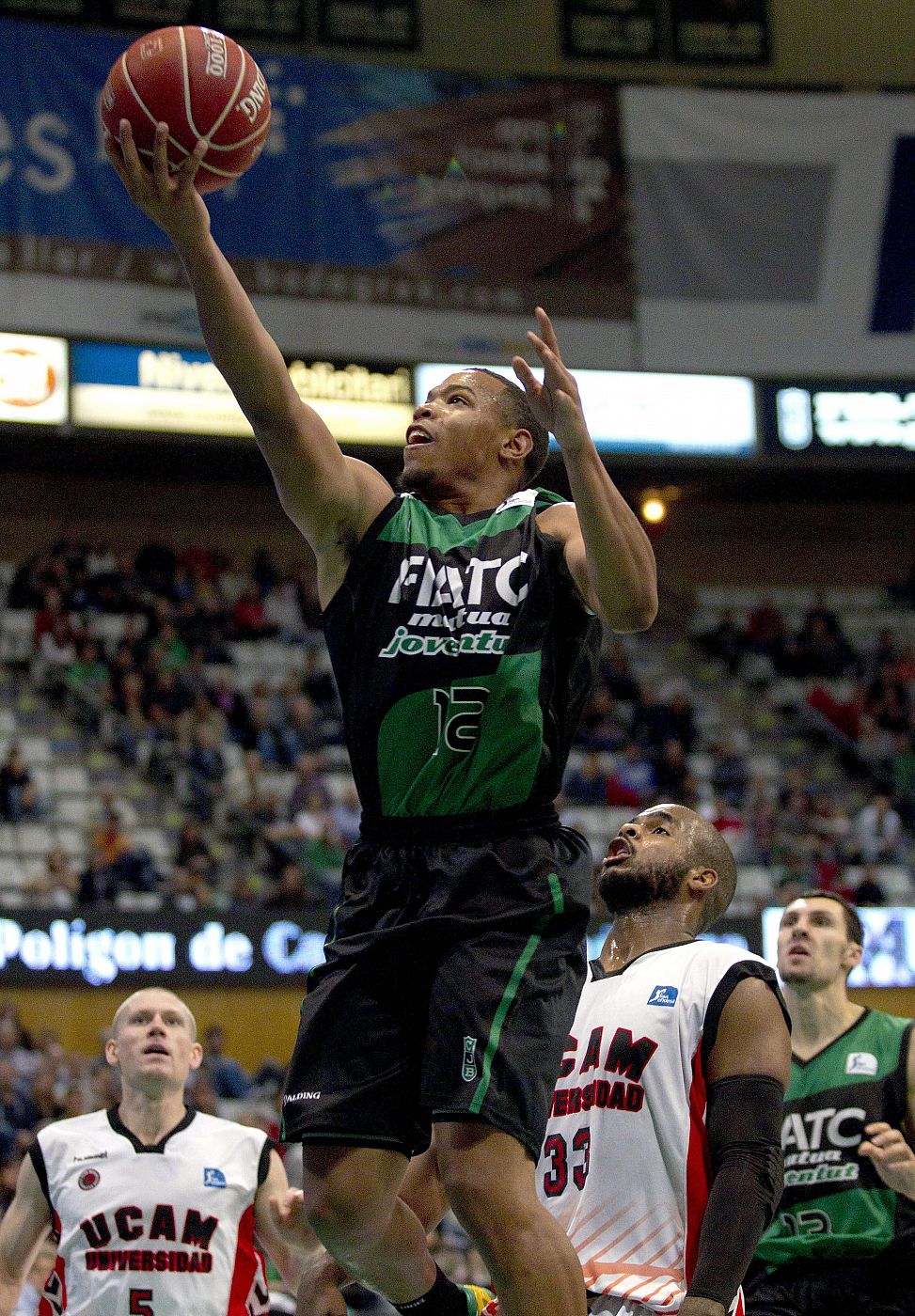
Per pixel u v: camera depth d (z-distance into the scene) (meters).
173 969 32.75
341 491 7.06
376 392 43.47
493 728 6.81
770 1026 9.27
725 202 46.09
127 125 6.73
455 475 7.44
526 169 45.19
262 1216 12.95
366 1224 6.88
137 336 42.34
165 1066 12.88
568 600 7.02
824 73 49.94
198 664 44.88
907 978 35.34
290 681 45.66
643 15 48.00
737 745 48.38
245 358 6.69
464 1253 26.72
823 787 47.59
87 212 41.94
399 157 44.50
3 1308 12.73
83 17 43.25
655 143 45.97
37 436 41.47
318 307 43.34
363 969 6.84
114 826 37.78
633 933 10.19
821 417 45.84
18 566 49.69
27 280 41.28
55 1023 31.86
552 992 6.71
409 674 6.87
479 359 44.19
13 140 41.28
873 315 46.38
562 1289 6.50
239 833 39.69
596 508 6.46
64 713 43.25
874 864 43.00
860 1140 11.94
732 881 10.40
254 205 43.25
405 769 6.88
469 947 6.65
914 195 46.88
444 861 6.79
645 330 45.28
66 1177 12.76
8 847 38.94
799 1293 11.75
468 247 44.56
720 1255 8.39
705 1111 9.27
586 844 7.18
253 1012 33.06
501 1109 6.47
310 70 44.25
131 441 42.34
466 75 45.31
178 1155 12.84
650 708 46.72
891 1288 11.67
